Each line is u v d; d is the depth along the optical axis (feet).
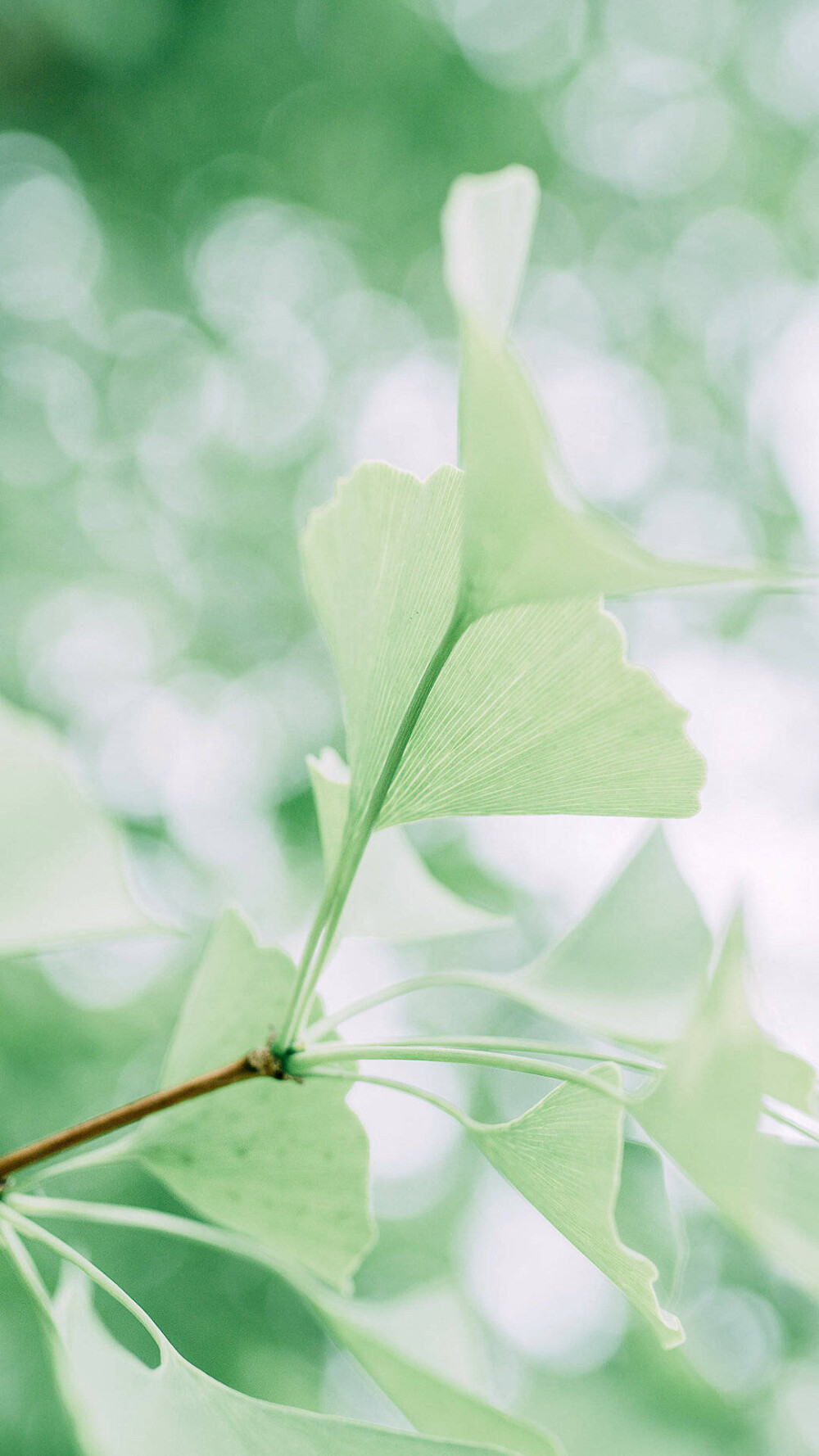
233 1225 1.35
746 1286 5.18
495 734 1.21
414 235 8.80
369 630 1.24
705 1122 1.08
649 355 9.12
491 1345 4.30
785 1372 4.91
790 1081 1.19
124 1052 5.44
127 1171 4.99
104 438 7.82
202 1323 5.07
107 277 8.23
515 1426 1.27
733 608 7.80
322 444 8.47
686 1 8.57
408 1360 1.30
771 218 9.08
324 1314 1.34
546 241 9.05
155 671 7.02
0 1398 3.97
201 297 8.57
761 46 8.67
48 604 6.70
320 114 8.26
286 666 7.47
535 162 8.73
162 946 5.73
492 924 1.43
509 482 1.11
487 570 1.14
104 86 7.66
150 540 7.48
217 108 8.02
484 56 8.47
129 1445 1.17
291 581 7.70
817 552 8.37
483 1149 1.23
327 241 9.00
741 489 8.81
